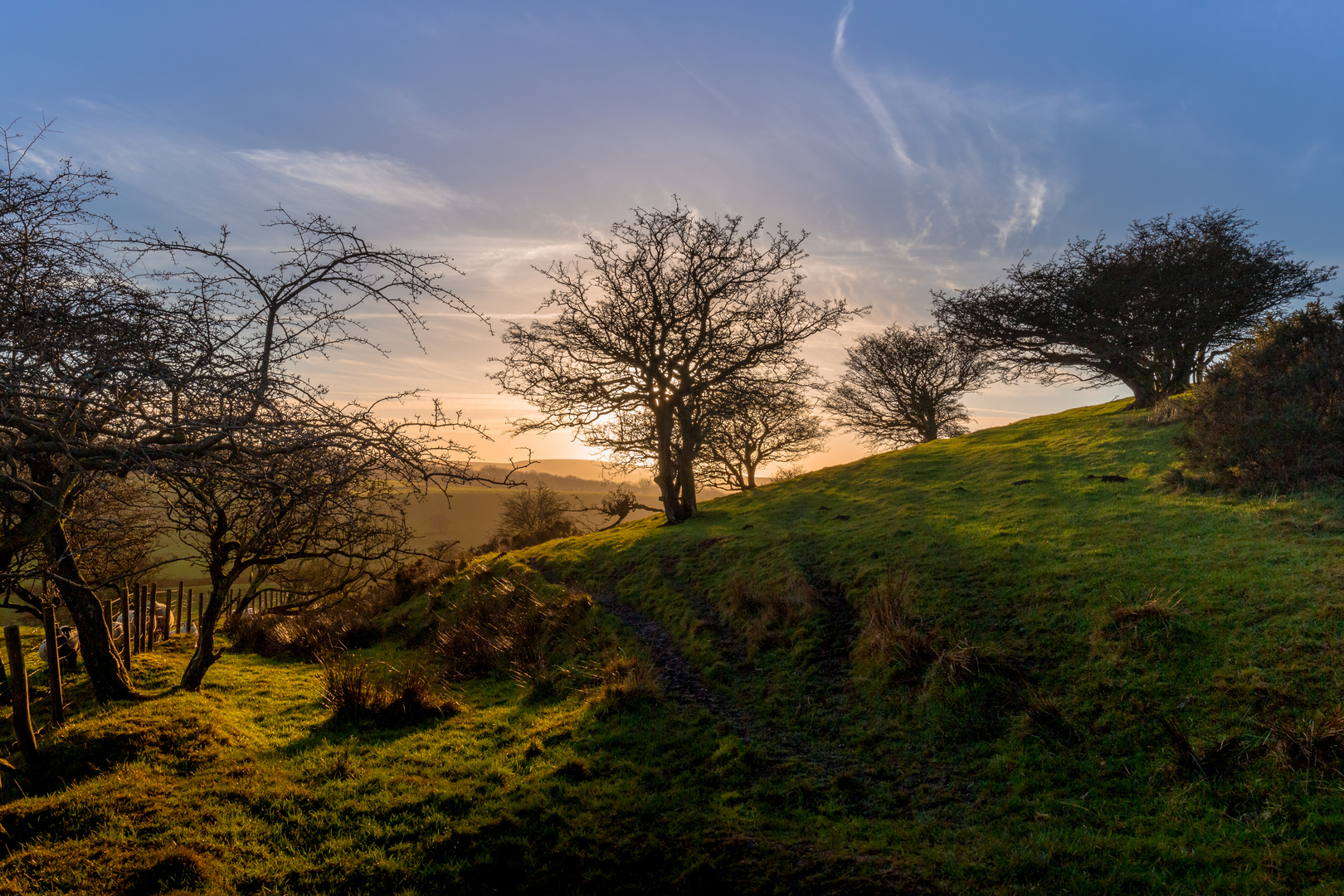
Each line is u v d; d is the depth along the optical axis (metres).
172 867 5.94
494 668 14.18
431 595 20.89
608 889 6.20
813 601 13.49
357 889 5.98
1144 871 5.99
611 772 8.62
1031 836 6.74
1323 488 13.67
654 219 25.84
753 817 7.51
